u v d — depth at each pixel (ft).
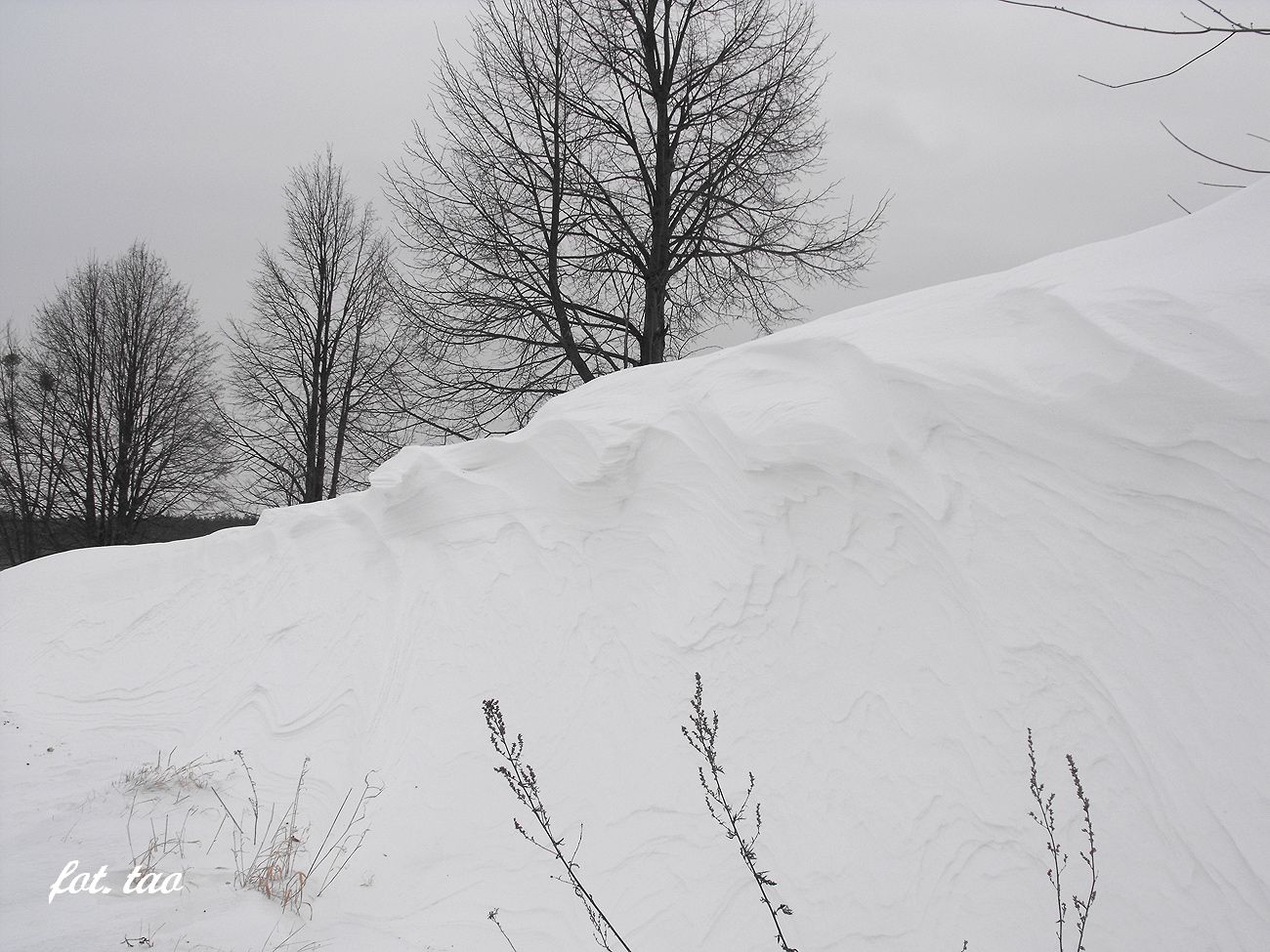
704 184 66.64
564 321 67.31
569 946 16.72
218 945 15.06
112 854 19.40
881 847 15.47
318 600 32.19
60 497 97.66
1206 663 12.71
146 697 33.94
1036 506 15.75
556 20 67.92
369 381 86.02
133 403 97.81
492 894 18.62
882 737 16.58
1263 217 16.37
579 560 25.02
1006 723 14.85
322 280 89.30
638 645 21.99
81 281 100.53
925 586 17.21
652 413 25.11
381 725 25.25
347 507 34.76
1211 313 14.43
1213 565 13.16
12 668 39.45
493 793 21.47
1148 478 14.35
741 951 15.60
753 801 17.57
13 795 24.27
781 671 18.89
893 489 17.95
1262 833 11.20
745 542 20.80
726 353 24.73
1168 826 12.25
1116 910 12.30
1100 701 13.80
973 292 20.33
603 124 67.77
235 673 32.01
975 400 16.94
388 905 18.63
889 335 20.06
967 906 13.94
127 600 40.65
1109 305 15.97
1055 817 13.55
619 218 67.36
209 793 24.80
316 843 21.49
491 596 26.40
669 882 17.35
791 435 19.99
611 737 20.90
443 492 29.94
